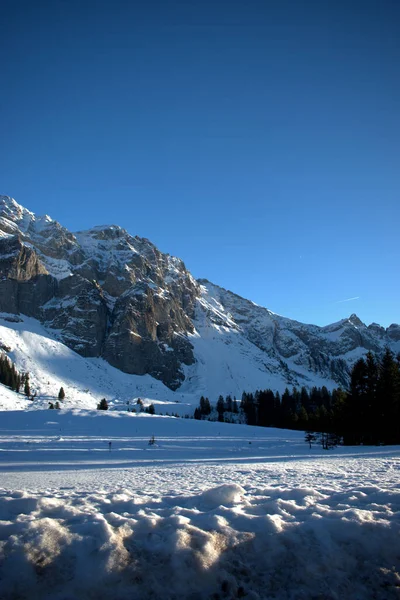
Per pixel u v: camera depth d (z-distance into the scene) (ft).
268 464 65.92
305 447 136.15
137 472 57.67
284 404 454.81
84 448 117.39
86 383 540.52
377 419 156.15
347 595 16.21
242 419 464.24
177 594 15.72
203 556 16.98
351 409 170.60
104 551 16.43
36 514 19.97
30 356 543.39
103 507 22.56
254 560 17.31
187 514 20.79
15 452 100.42
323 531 18.76
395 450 100.48
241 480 40.55
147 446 132.87
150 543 17.47
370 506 22.26
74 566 15.83
